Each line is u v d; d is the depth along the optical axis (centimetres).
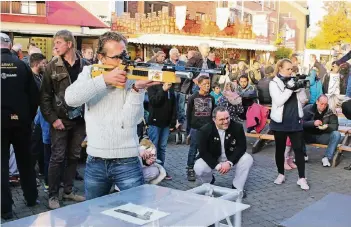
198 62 923
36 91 461
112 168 303
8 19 1376
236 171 548
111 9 1900
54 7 1466
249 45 2233
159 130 632
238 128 538
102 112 299
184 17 1906
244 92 887
